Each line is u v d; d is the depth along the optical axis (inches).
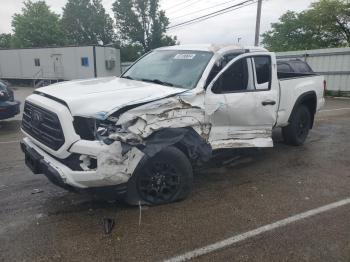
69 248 132.7
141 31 2011.6
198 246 135.3
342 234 145.8
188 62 194.5
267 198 180.5
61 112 144.3
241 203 173.9
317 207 170.9
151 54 232.1
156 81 190.9
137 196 161.5
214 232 145.6
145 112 150.8
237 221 155.3
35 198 177.6
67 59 1125.1
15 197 178.7
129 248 133.2
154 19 1999.3
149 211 163.0
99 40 2199.8
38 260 125.3
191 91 169.8
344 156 258.2
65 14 2182.6
